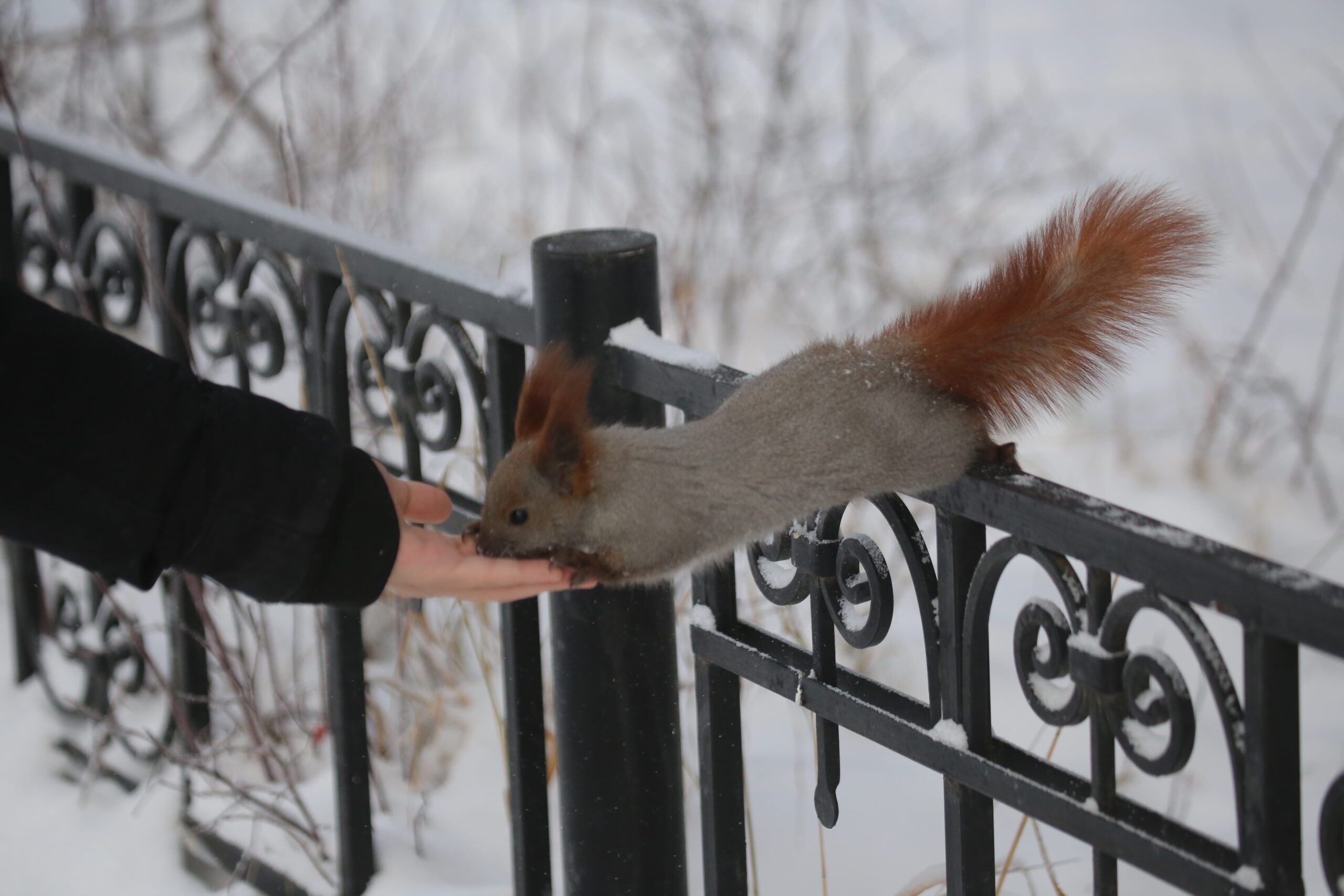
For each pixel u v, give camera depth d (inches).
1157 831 68.0
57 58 269.7
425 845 126.4
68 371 76.9
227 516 79.4
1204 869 64.9
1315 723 138.8
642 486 93.0
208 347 133.0
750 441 90.4
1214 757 134.6
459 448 151.0
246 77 263.0
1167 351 230.4
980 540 78.9
